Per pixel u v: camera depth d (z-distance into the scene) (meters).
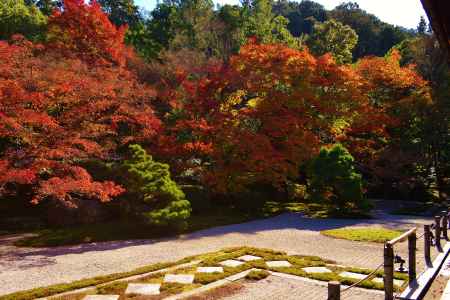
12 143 14.30
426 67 26.16
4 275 8.02
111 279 7.57
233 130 17.72
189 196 17.73
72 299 6.38
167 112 21.14
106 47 19.52
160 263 8.86
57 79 12.69
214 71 19.34
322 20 65.75
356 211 18.62
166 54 25.86
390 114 24.81
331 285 4.04
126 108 15.93
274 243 11.70
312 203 22.53
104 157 16.41
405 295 6.44
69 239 11.90
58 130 12.09
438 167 25.20
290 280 7.59
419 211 19.78
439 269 8.30
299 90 19.55
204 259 9.24
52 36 20.23
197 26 36.31
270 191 23.25
